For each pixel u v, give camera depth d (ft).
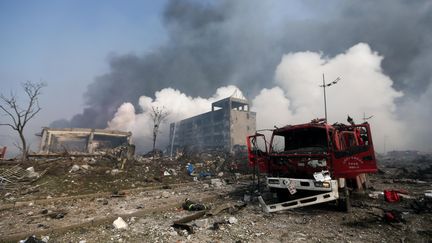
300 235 16.15
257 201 27.78
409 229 17.13
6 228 19.15
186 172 60.85
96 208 26.27
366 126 22.27
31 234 17.20
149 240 15.62
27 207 27.81
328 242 14.85
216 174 63.00
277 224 18.80
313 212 22.29
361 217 20.36
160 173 55.16
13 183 38.60
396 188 37.91
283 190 25.14
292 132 26.13
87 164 53.21
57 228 18.13
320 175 21.16
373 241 14.97
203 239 15.61
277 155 24.88
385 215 19.21
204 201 29.63
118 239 15.98
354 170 21.03
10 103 63.26
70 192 35.91
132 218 21.47
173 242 15.17
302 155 23.25
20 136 63.52
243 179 54.54
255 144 27.61
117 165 54.95
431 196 25.03
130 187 41.96
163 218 21.59
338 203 22.24
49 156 63.98
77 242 15.79
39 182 39.63
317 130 24.52
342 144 24.76
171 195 34.47
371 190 34.01
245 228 17.80
